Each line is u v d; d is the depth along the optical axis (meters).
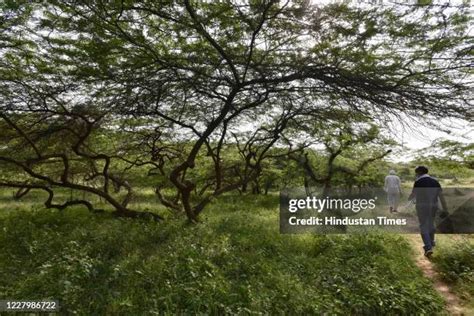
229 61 6.72
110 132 10.90
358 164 12.98
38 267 5.49
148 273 5.28
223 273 5.37
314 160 13.06
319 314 4.39
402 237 8.26
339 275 5.49
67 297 4.46
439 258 6.54
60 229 8.57
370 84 6.71
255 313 4.20
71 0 5.60
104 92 8.09
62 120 9.44
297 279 5.24
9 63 7.61
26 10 6.01
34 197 19.03
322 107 9.38
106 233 7.57
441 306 4.78
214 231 8.12
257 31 6.04
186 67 7.05
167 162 13.70
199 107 9.59
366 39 5.97
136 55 6.84
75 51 6.93
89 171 13.20
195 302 4.30
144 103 8.27
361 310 4.57
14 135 10.09
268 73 7.22
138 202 15.93
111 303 4.35
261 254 6.36
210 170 14.73
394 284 5.21
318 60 6.67
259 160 11.58
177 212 11.23
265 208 14.09
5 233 7.71
